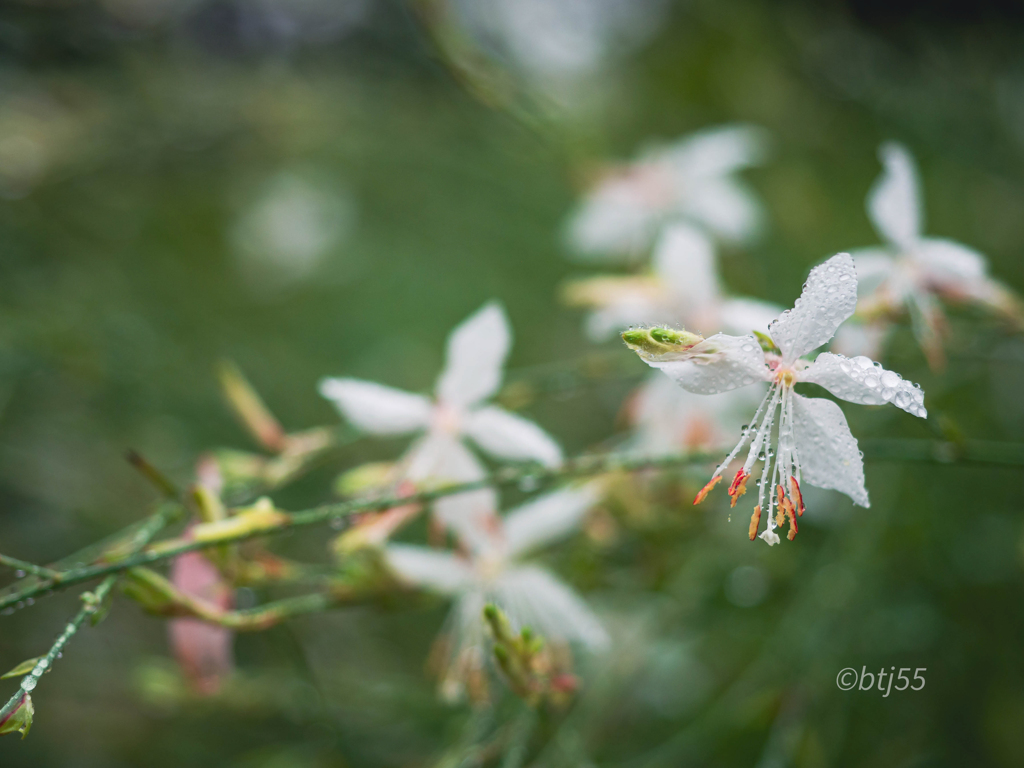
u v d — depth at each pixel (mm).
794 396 179
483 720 216
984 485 266
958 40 300
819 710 240
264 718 268
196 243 345
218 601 200
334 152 337
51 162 293
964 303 209
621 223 264
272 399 306
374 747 257
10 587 200
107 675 281
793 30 309
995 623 254
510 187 328
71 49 301
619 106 322
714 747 243
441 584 207
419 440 208
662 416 225
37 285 288
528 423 205
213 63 330
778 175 296
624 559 238
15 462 285
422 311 338
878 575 247
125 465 290
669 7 327
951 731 248
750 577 249
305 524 194
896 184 208
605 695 231
